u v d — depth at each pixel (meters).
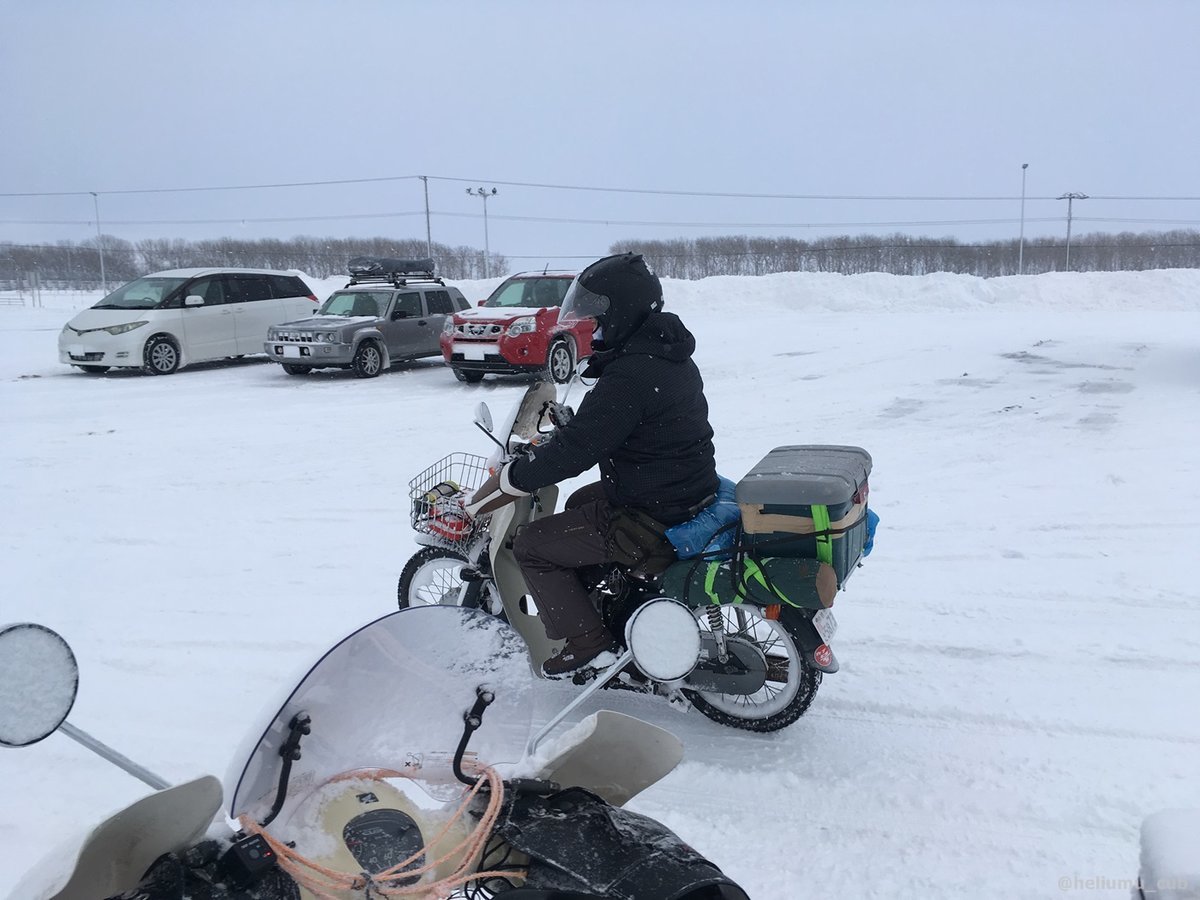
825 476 3.71
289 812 2.14
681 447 3.92
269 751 2.07
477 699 2.33
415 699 2.28
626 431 3.79
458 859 2.16
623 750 2.40
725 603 3.86
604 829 2.17
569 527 4.01
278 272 17.98
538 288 15.38
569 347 14.48
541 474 3.79
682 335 3.92
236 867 1.92
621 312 3.82
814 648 3.82
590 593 4.17
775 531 3.74
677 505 3.95
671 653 2.48
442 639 2.25
